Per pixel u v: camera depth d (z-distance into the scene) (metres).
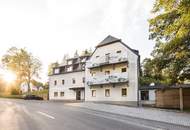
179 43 18.17
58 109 21.42
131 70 36.94
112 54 40.44
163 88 27.70
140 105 33.88
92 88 44.03
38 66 70.88
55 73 55.38
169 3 10.53
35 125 10.93
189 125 12.05
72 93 49.84
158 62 22.11
